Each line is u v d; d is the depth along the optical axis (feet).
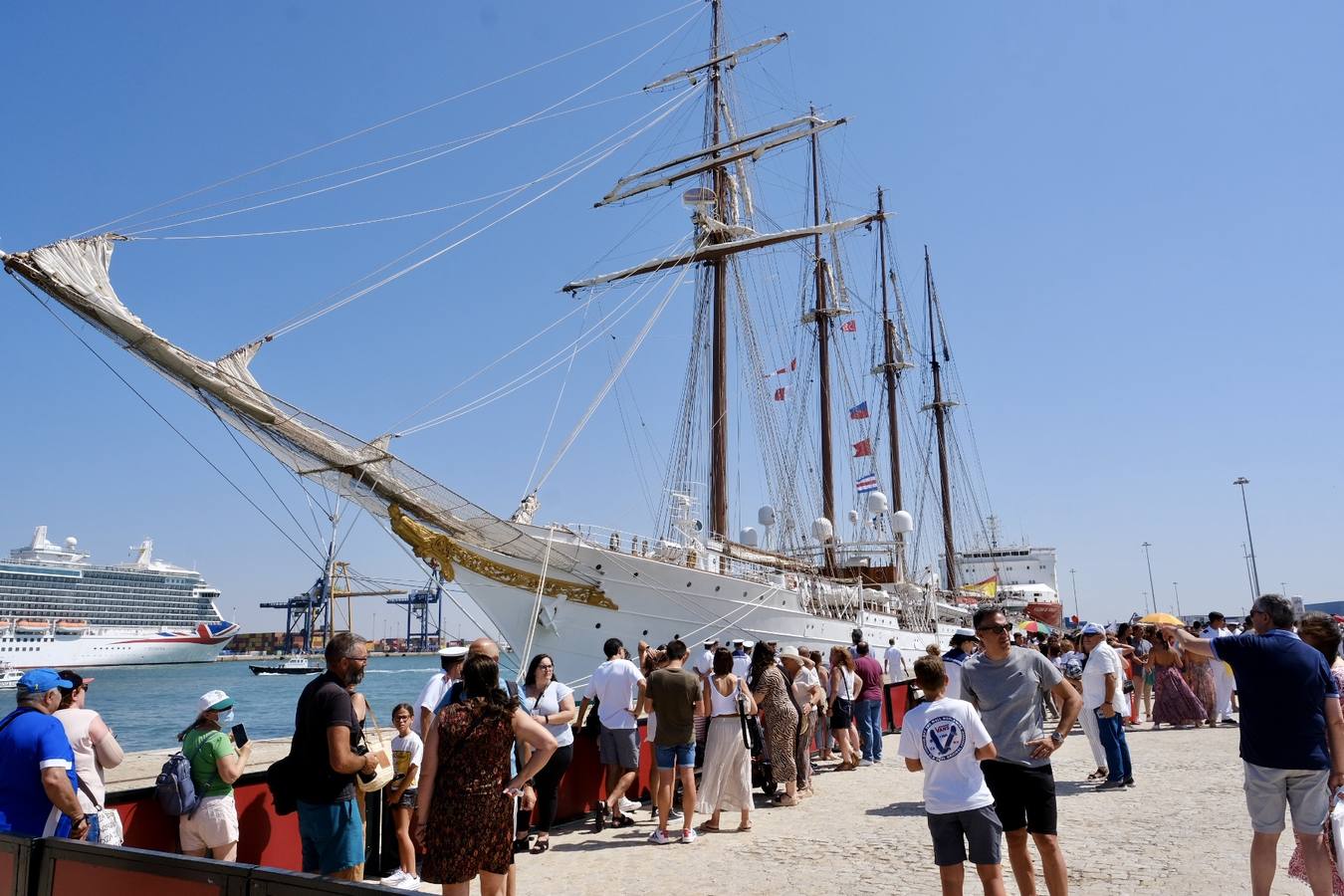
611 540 85.66
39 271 56.49
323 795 21.58
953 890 20.67
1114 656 43.19
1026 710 22.33
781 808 41.73
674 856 32.17
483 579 78.84
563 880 29.12
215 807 24.68
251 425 67.67
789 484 149.28
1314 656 21.95
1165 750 53.67
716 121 151.74
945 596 185.47
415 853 29.50
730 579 92.48
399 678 315.99
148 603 453.58
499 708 20.20
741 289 144.87
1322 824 21.35
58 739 21.13
